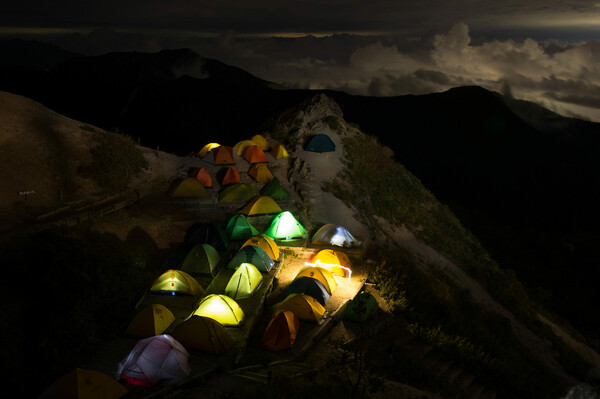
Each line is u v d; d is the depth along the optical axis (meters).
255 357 15.73
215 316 17.12
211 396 13.05
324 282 20.39
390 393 14.23
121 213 23.67
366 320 18.94
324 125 39.75
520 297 34.03
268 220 27.20
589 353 30.12
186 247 23.30
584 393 8.66
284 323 16.61
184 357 14.42
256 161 32.72
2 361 12.80
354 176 35.66
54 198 22.91
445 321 22.61
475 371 19.20
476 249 38.34
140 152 30.09
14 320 14.31
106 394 12.29
